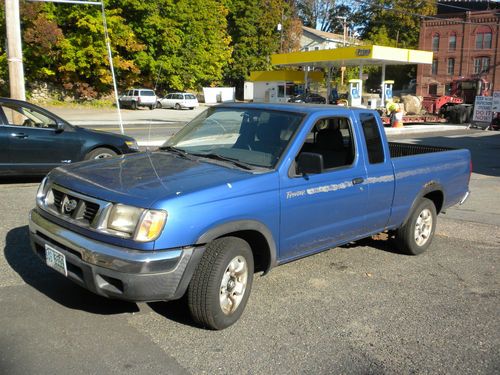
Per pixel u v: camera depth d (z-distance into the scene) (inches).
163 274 138.1
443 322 173.3
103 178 157.0
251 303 179.8
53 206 161.8
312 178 179.0
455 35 2477.9
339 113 196.2
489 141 888.9
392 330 165.5
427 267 231.0
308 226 180.5
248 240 170.9
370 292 196.5
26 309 163.2
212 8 2022.6
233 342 150.9
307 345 152.1
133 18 1712.6
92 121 1116.5
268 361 141.6
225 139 190.7
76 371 130.7
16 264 200.8
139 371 132.5
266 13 2426.2
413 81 2888.8
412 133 1031.0
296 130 179.6
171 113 1562.5
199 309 150.2
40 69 1585.9
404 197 226.2
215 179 156.3
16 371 129.1
